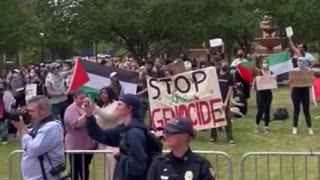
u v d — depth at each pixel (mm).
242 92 20453
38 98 6891
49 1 36156
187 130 5293
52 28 36375
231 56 50156
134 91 15641
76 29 35719
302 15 43562
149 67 20453
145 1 34500
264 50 33312
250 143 15492
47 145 6785
